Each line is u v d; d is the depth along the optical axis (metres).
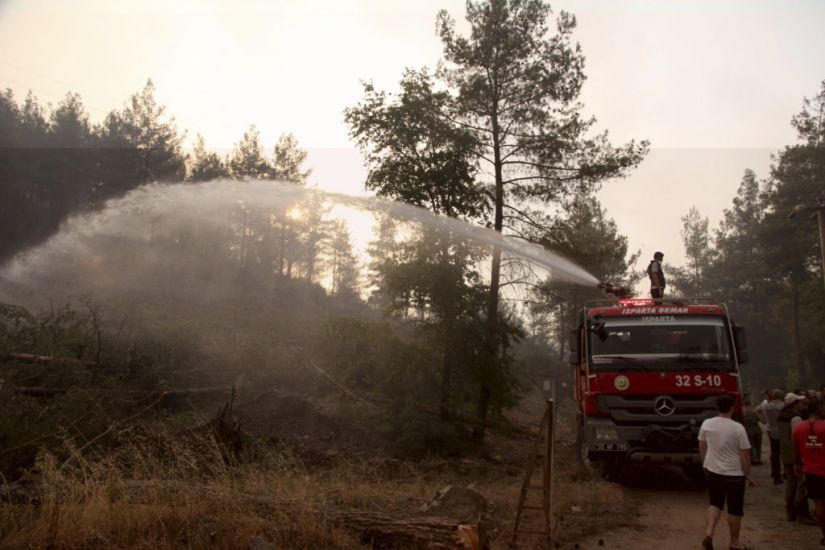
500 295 17.95
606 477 12.02
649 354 11.48
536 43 18.67
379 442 14.06
